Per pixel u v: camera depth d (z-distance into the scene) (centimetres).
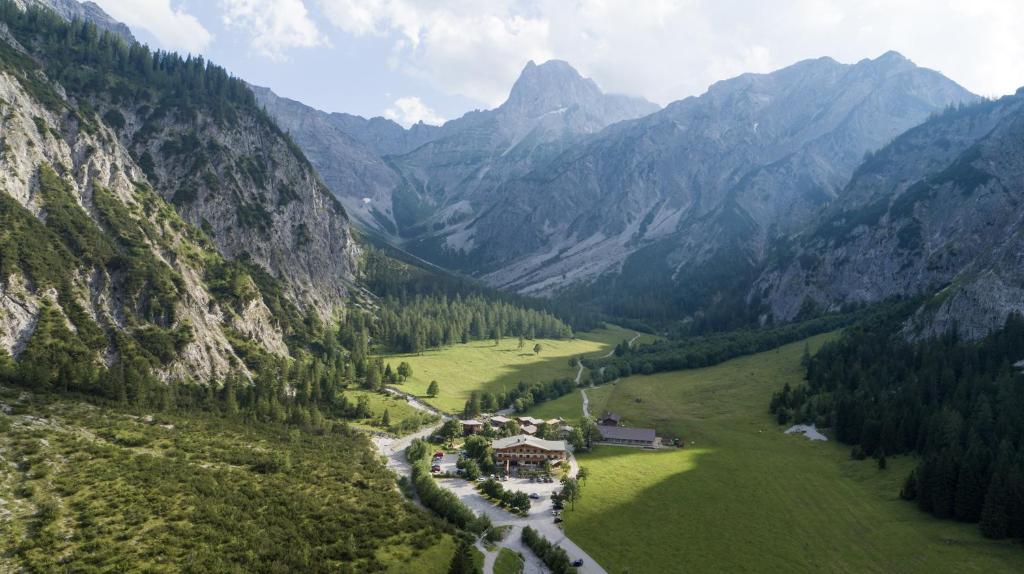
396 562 9862
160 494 10831
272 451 14275
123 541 9256
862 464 15262
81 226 19338
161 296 19188
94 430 12988
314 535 10381
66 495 10231
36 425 12388
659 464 16088
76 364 15138
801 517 12675
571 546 11500
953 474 12138
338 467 14075
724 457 16625
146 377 16175
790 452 16875
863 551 11138
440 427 18625
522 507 13088
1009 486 11044
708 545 11512
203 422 15325
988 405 14512
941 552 10794
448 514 12250
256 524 10475
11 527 9100
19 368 14312
